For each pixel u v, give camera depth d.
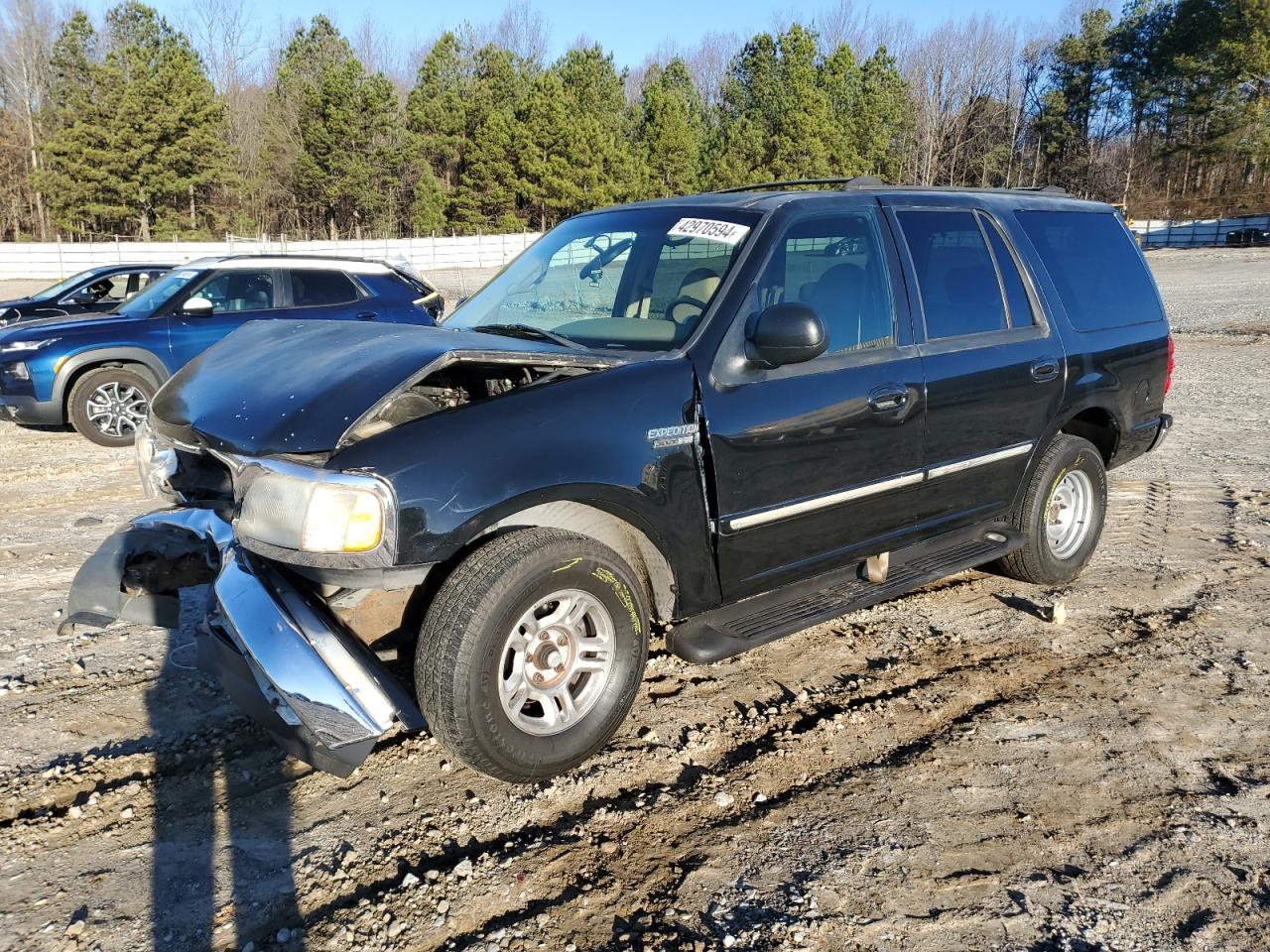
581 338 3.75
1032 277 4.73
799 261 3.82
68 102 54.81
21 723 3.70
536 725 3.14
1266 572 5.40
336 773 2.96
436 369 3.04
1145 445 5.46
